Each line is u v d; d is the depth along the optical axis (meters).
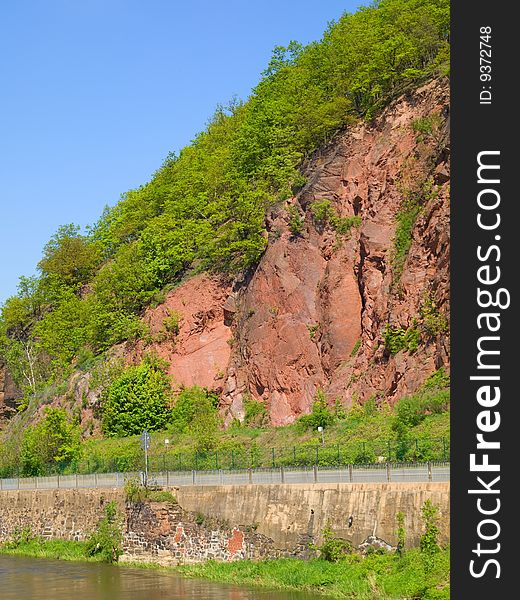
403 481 39.31
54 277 114.81
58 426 72.00
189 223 90.94
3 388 109.56
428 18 81.00
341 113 80.75
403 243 67.69
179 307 83.25
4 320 116.56
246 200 81.56
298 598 36.94
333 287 70.62
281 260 74.75
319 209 74.25
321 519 41.38
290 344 71.44
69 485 57.91
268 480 45.16
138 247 93.56
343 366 68.12
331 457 51.38
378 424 58.38
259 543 43.69
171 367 80.44
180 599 38.97
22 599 42.00
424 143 70.31
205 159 106.12
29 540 58.44
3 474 71.00
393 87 78.94
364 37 83.88
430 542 35.88
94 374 83.69
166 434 72.50
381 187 71.75
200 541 46.31
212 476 48.06
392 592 34.56
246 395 73.69
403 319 63.69
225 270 82.62
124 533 50.84
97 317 91.12
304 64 96.19
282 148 84.69
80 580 45.69
